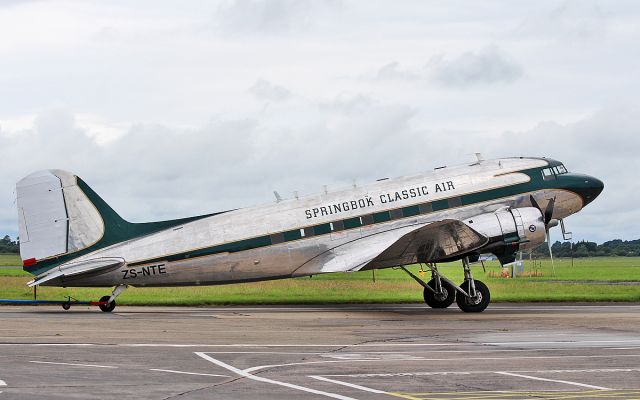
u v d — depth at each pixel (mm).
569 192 28891
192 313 26031
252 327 20750
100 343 16500
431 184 28328
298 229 27297
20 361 13586
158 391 10891
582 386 11578
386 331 19812
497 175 28688
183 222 27016
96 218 26391
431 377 12344
